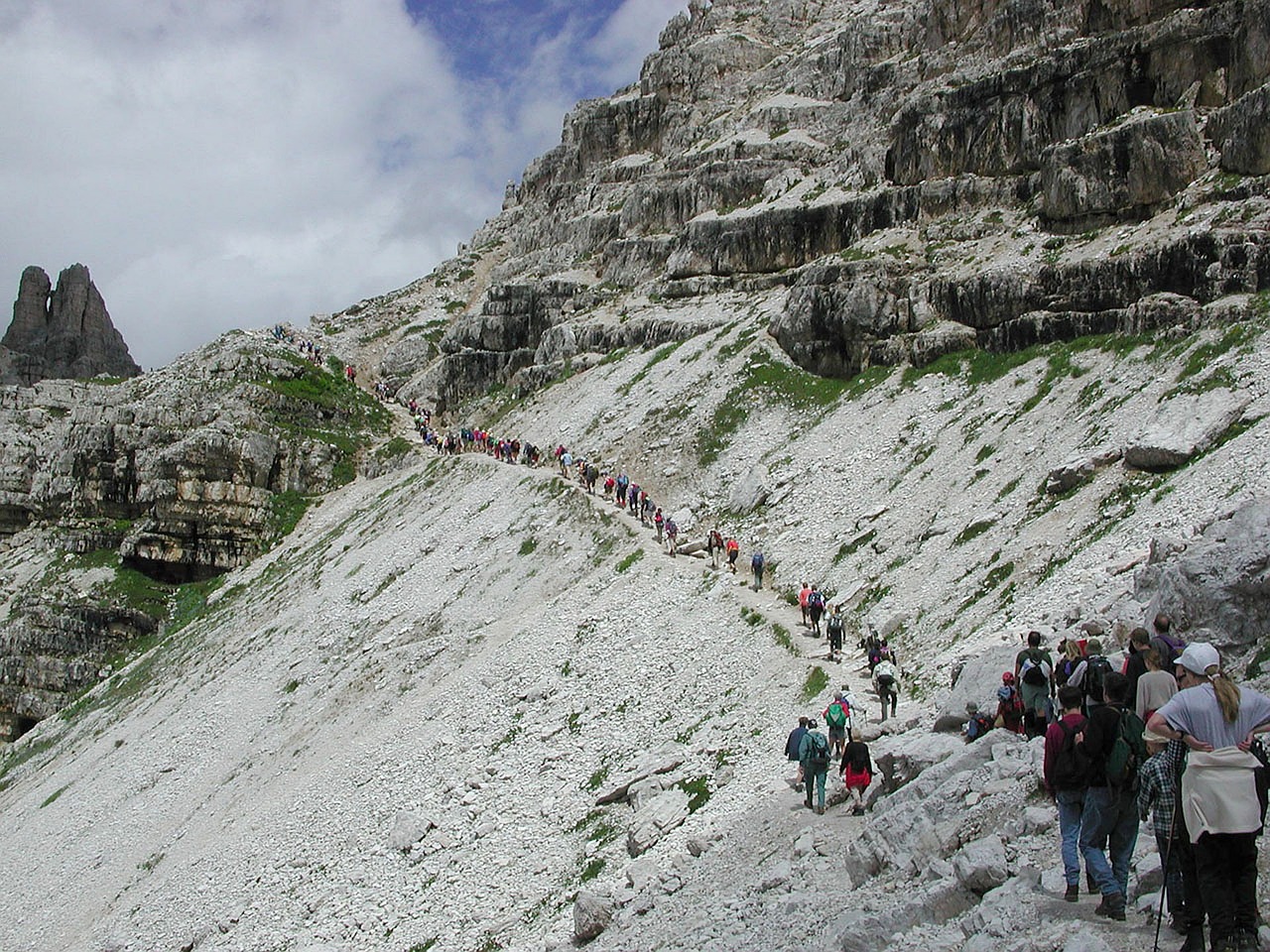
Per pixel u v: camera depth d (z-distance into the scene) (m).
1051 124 76.50
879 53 120.81
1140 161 64.94
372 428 119.56
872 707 38.81
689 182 114.69
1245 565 24.98
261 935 46.47
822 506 61.31
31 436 127.56
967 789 22.34
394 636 69.81
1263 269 53.44
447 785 50.12
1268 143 58.91
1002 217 75.94
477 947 38.12
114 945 51.78
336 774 56.12
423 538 81.94
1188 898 14.03
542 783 47.09
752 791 36.62
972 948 16.16
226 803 62.03
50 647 98.69
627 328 99.81
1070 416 53.91
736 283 98.12
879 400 68.25
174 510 103.69
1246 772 13.56
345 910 45.00
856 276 75.44
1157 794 14.48
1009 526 47.88
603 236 129.62
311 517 106.25
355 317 149.88
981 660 30.25
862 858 23.09
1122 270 59.72
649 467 76.31
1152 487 42.78
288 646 77.56
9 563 110.69
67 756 81.50
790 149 112.62
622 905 32.72
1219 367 47.66
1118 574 37.09
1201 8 70.31
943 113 84.38
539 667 56.59
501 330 122.06
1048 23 81.19
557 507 75.06
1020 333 63.84
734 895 27.25
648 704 49.19
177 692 81.19
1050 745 16.61
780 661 46.47
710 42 146.62
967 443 58.03
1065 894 16.55
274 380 120.56
